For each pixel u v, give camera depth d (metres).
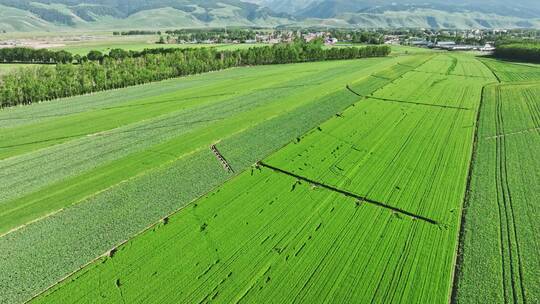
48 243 27.33
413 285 22.92
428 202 32.25
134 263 25.22
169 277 23.89
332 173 38.00
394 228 28.66
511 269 24.14
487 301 21.73
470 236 27.42
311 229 28.69
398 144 45.50
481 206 31.38
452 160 40.72
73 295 22.55
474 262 24.75
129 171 39.03
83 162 41.72
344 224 29.27
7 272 24.36
